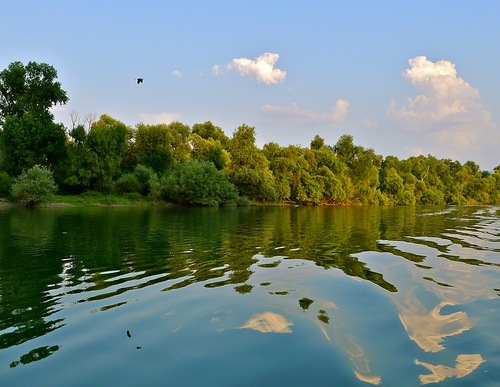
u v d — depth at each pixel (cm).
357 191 8656
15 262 1153
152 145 7062
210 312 681
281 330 596
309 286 851
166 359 505
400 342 550
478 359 500
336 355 511
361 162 9106
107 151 5659
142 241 1623
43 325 630
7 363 498
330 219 3225
